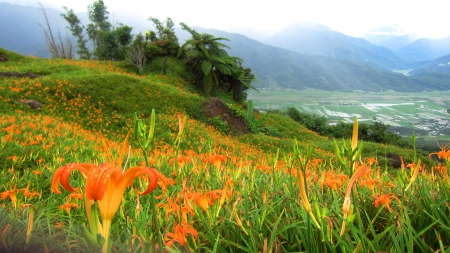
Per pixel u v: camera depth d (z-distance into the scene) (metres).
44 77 17.16
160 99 18.28
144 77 24.38
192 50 25.42
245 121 19.58
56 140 7.63
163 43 28.62
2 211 1.55
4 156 5.19
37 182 3.96
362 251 1.06
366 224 1.50
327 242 1.06
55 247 1.07
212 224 1.37
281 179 2.31
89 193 0.66
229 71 24.86
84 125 13.81
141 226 1.28
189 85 25.84
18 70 19.55
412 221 1.45
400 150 13.72
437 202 1.57
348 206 0.96
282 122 24.73
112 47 37.31
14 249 1.03
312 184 2.03
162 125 14.59
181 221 1.21
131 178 0.74
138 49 26.48
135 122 0.99
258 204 1.80
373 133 26.17
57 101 14.88
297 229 1.28
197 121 17.62
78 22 46.00
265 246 1.10
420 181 2.01
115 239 1.33
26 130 8.27
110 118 14.84
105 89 16.97
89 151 6.89
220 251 1.30
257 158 11.41
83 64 24.77
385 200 1.34
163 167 4.45
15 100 13.36
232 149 12.41
